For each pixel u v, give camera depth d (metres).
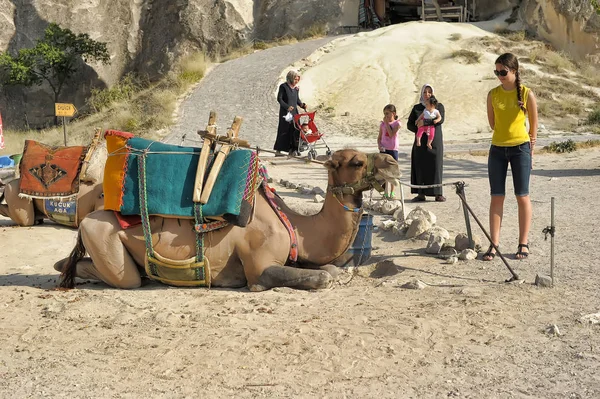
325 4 48.16
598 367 5.04
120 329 6.12
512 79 8.17
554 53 38.28
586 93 33.59
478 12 44.62
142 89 37.84
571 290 6.90
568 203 11.93
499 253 7.55
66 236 11.17
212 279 7.45
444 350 5.45
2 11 50.50
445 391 4.73
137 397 4.75
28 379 5.10
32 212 11.80
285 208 7.50
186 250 7.31
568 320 6.03
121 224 7.37
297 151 18.53
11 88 48.94
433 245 8.80
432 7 44.78
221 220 7.20
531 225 10.12
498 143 8.31
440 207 12.27
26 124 48.75
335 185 7.19
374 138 27.36
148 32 52.41
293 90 18.31
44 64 47.56
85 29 51.28
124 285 7.55
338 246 7.28
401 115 30.89
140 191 7.29
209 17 50.44
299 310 6.48
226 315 6.39
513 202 12.30
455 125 29.70
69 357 5.51
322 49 37.75
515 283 7.19
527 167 8.21
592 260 8.01
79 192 11.45
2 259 9.67
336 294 7.05
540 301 6.59
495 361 5.21
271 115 29.84
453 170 18.58
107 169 7.50
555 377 4.89
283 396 4.71
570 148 22.23
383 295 6.97
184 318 6.34
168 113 30.77
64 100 49.50
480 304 6.50
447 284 7.34
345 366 5.17
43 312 6.71
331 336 5.73
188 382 4.96
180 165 7.33
